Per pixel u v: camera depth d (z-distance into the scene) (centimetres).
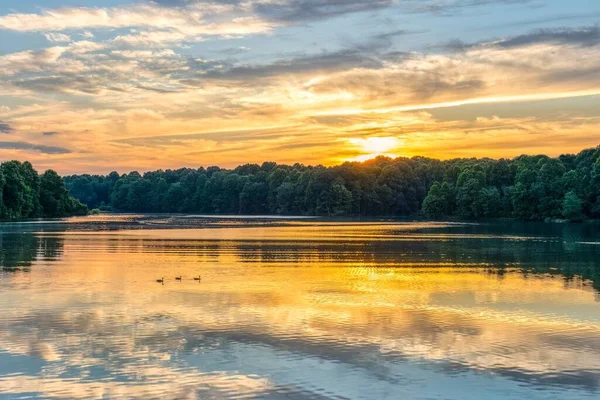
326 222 18175
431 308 3694
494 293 4269
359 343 2836
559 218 17875
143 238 9856
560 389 2270
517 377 2392
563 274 5356
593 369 2495
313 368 2462
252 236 10656
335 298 4016
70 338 2869
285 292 4250
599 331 3123
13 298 3875
